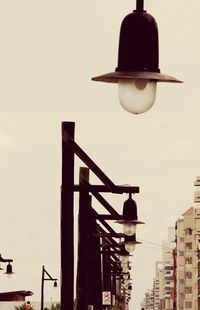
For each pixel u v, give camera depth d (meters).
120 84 9.84
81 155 15.80
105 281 47.00
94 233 29.31
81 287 22.44
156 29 9.99
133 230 20.14
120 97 9.85
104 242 34.94
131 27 9.95
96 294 32.59
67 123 15.90
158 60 10.01
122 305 80.81
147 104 9.82
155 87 9.87
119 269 52.97
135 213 20.28
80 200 21.56
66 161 15.88
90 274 31.84
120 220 20.23
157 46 9.99
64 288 15.91
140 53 9.91
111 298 43.78
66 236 15.98
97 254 33.28
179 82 9.87
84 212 21.66
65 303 15.88
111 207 20.41
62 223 15.99
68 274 15.95
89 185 16.12
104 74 9.87
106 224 29.30
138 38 9.91
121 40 9.99
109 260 47.41
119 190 15.77
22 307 113.19
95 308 32.91
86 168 20.31
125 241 23.91
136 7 10.05
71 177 15.93
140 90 9.79
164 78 9.80
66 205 15.98
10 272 55.09
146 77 9.75
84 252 22.14
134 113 9.89
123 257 33.06
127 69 9.91
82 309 22.50
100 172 15.70
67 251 15.97
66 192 15.97
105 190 16.17
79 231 22.02
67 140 15.80
